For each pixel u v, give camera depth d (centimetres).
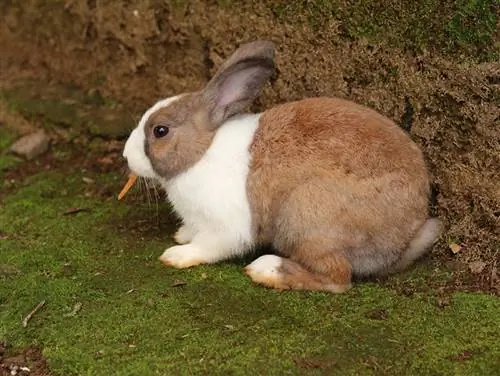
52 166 209
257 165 179
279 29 193
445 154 184
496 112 179
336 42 189
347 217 176
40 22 221
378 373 166
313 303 176
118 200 199
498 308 175
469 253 182
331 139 178
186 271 182
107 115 213
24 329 174
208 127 181
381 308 175
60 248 188
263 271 179
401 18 183
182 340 171
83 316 175
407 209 178
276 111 182
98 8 212
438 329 171
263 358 168
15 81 224
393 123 182
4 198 202
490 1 177
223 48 200
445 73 182
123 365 168
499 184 181
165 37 207
